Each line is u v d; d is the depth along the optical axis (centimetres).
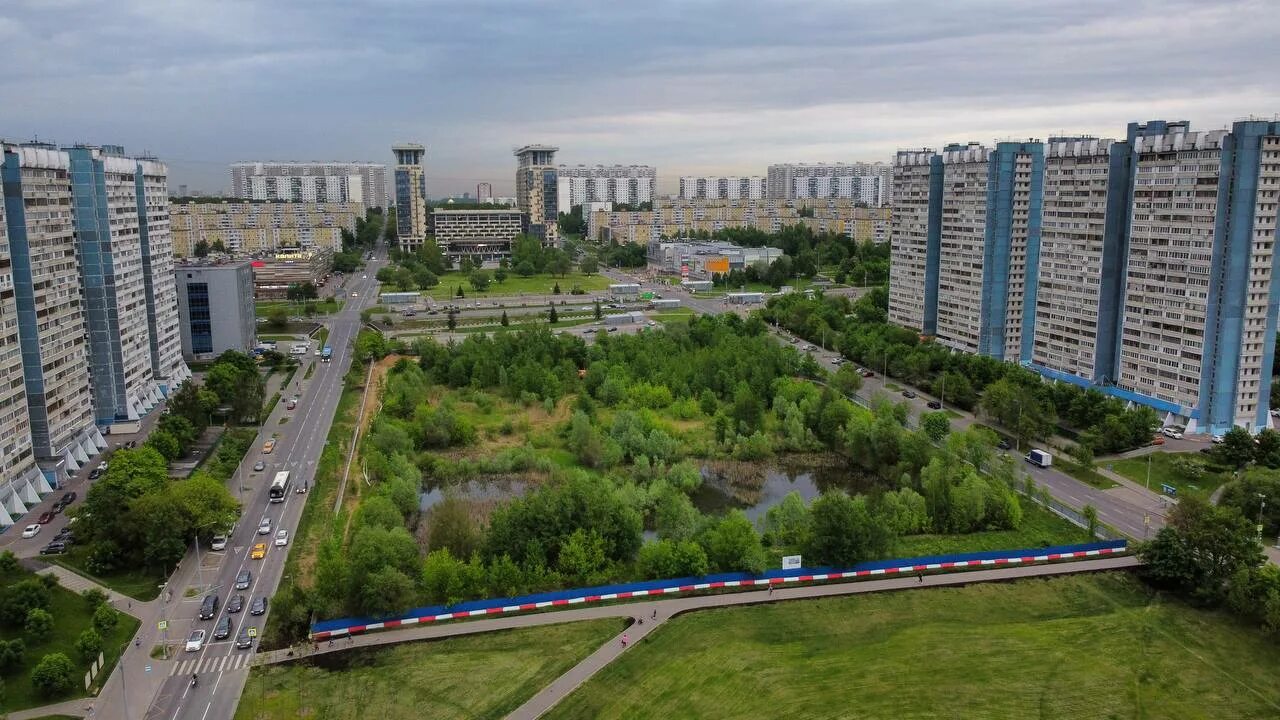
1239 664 15462
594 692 14588
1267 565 17575
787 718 13975
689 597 17788
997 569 18900
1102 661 15538
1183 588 17975
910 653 15762
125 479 19825
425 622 16662
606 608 17288
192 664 15275
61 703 14162
